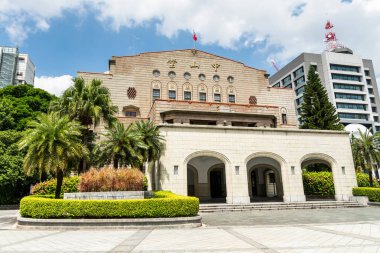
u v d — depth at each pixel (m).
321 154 26.20
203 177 29.66
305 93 46.00
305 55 91.75
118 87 39.47
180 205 14.71
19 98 38.25
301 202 23.88
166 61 42.25
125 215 14.11
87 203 14.16
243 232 12.12
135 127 24.98
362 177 35.31
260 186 33.88
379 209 21.77
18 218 14.55
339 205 23.56
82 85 26.53
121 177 17.31
